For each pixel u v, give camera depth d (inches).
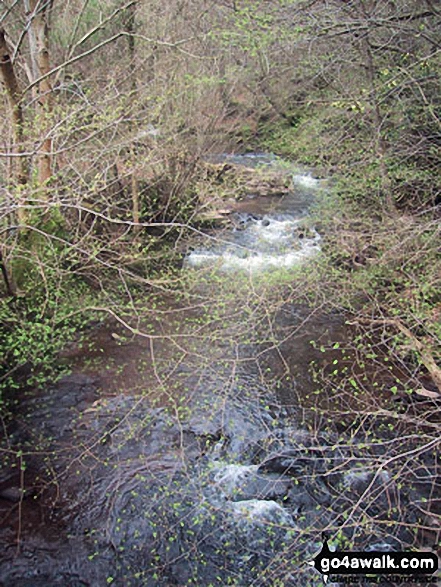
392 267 284.0
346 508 181.9
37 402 237.8
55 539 173.3
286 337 280.5
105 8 378.9
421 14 263.1
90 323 299.6
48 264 283.4
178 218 435.5
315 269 319.0
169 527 177.5
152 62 388.5
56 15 394.3
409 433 207.8
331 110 333.4
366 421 220.8
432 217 269.4
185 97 396.2
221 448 212.7
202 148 433.4
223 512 182.4
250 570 163.0
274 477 198.1
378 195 318.3
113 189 383.9
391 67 299.4
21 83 377.7
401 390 233.0
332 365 262.2
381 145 307.7
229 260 389.1
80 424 225.0
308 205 503.2
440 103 287.1
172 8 397.4
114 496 189.5
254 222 466.9
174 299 331.3
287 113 477.4
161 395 242.4
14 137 245.0
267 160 558.9
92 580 161.3
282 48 300.7
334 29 282.0
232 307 315.6
